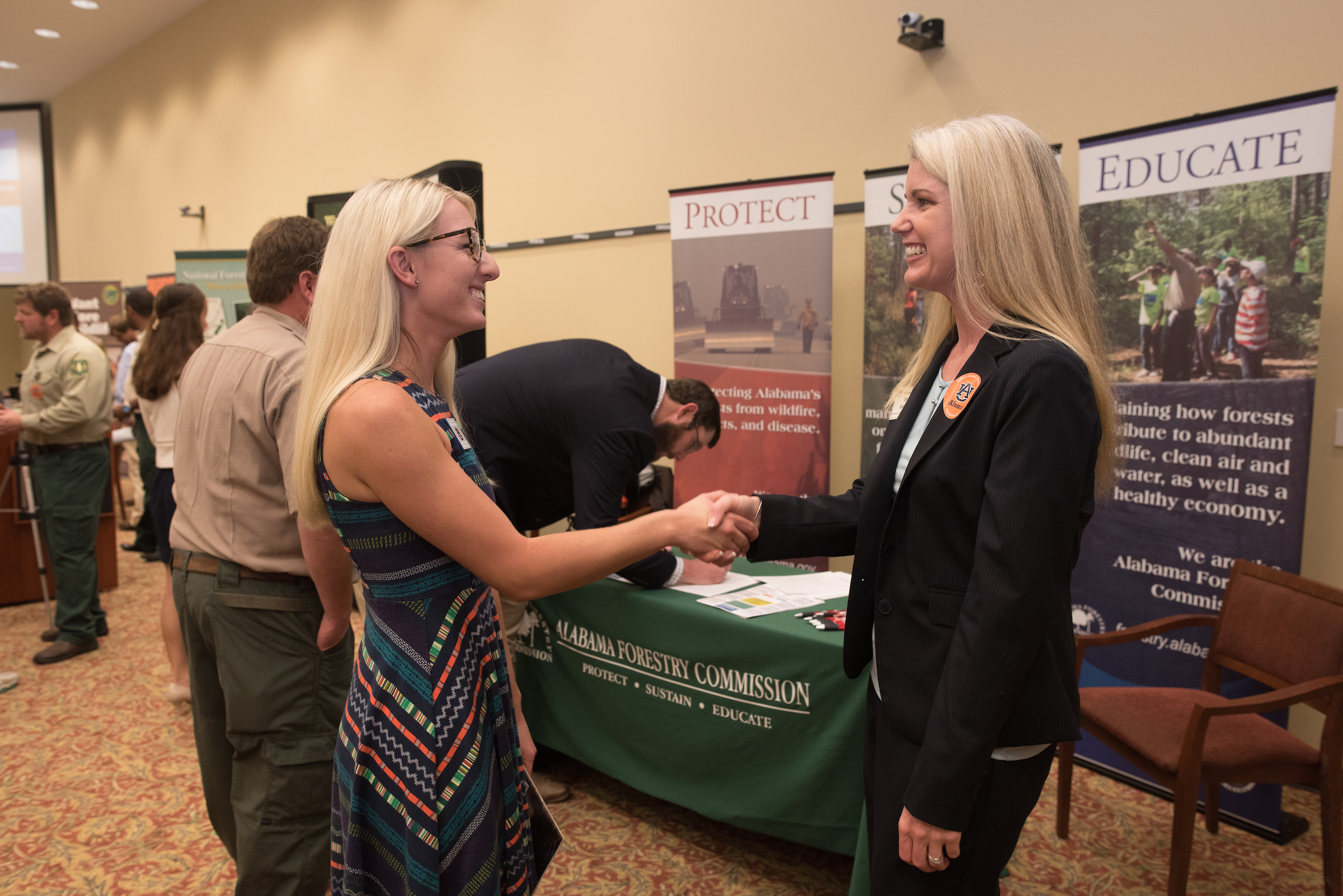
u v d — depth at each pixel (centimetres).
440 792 96
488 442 209
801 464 334
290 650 156
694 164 390
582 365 208
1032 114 288
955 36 303
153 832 229
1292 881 200
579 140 439
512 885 106
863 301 324
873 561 114
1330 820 180
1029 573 91
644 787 211
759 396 340
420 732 96
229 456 153
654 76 402
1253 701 173
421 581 99
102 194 893
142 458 505
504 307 490
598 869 206
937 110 310
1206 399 230
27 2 698
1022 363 95
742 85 369
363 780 99
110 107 855
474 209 107
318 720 158
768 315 334
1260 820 220
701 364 351
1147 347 239
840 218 340
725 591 209
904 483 106
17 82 902
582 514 196
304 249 161
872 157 331
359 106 576
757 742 187
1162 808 235
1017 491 92
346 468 94
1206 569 232
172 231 797
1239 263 221
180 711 308
